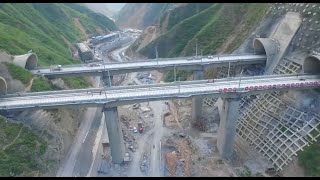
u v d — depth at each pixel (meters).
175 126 100.88
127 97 75.44
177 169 80.62
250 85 80.50
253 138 87.44
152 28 193.25
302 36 100.50
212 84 81.88
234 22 136.62
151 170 80.62
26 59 96.56
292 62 98.00
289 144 78.75
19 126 75.88
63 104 74.62
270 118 87.31
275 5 116.88
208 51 133.50
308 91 85.56
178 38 159.88
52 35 164.62
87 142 89.62
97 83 132.62
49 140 79.00
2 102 75.31
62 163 80.06
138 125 100.50
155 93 77.38
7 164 68.50
